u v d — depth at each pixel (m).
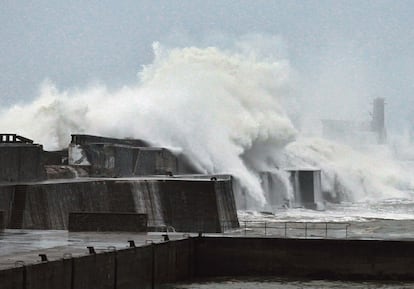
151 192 123.38
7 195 100.94
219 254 97.44
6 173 106.62
